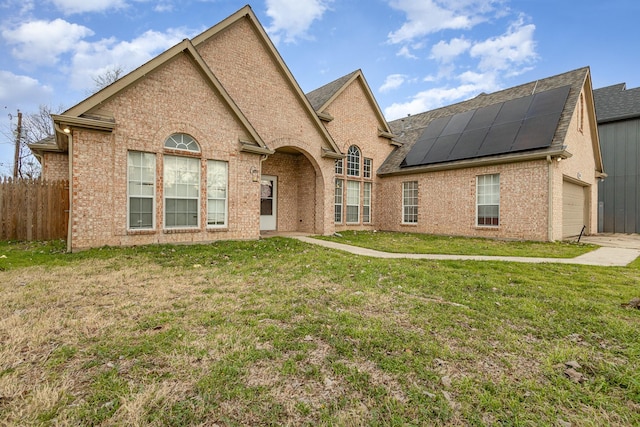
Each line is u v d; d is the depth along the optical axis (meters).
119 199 8.45
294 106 13.27
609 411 2.15
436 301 4.41
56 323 3.39
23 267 6.13
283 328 3.37
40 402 2.09
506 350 2.98
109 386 2.29
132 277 5.51
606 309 4.07
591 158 16.25
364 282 5.35
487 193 13.52
